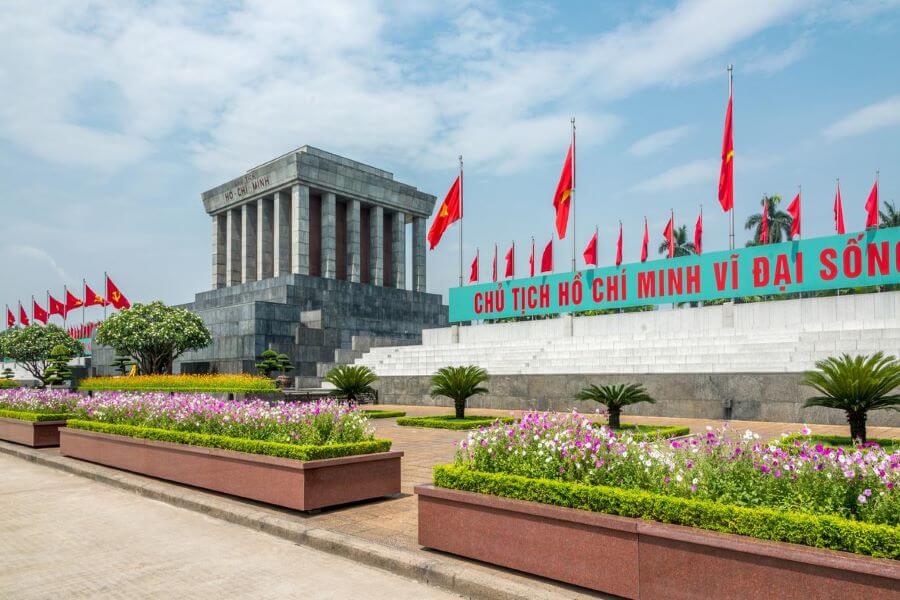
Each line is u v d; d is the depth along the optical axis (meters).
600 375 26.45
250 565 7.27
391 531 8.17
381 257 70.62
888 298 26.78
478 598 6.25
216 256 72.56
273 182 65.38
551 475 6.95
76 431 14.96
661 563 5.48
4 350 62.03
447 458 14.55
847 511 5.30
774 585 4.87
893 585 4.39
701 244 38.44
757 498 5.70
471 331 40.75
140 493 11.42
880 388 15.23
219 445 10.83
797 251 29.00
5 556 7.65
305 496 8.99
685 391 24.28
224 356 52.84
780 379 22.31
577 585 6.07
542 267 38.75
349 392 30.36
